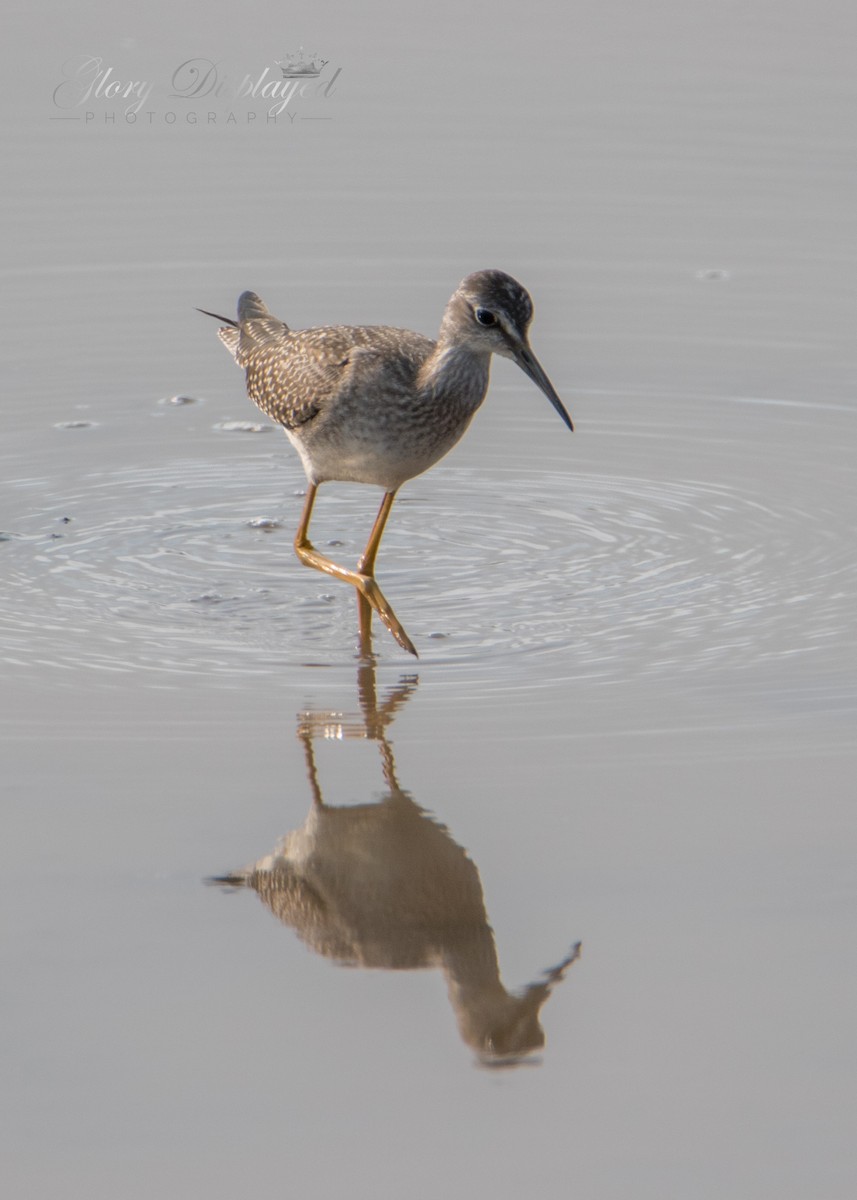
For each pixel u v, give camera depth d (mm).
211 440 15859
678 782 9531
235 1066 7156
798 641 11492
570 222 19406
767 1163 6559
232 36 23156
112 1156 6582
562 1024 7453
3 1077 7039
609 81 22422
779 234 19172
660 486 14688
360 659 11430
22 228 19328
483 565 13227
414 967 7918
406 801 9375
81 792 9445
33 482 14750
